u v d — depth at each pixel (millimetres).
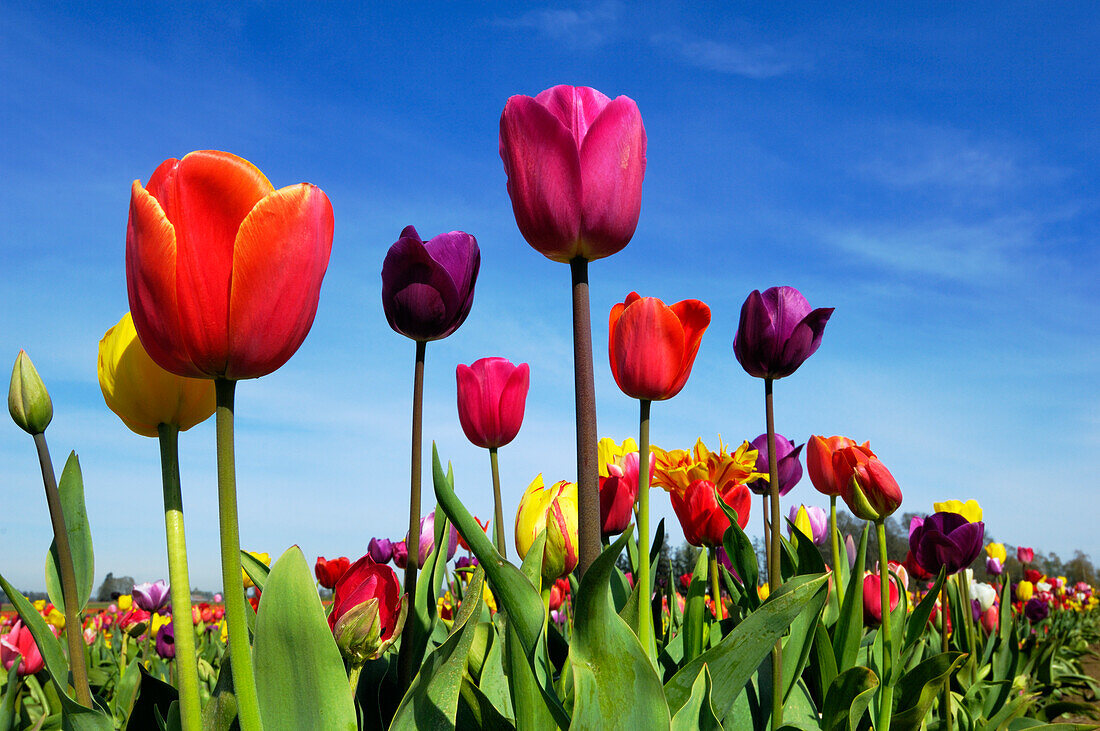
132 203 402
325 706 446
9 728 704
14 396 498
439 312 592
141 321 405
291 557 454
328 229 424
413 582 566
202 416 460
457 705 522
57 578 530
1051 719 1457
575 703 456
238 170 404
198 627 1544
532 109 503
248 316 403
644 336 554
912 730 786
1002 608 1561
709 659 532
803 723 712
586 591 451
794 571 848
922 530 1072
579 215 505
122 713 745
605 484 720
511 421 690
